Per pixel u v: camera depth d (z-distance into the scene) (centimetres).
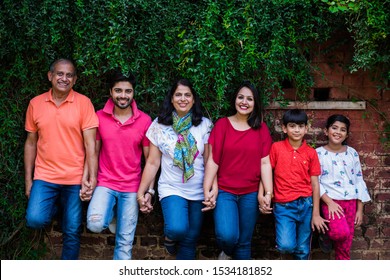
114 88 337
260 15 349
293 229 339
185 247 343
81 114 340
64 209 344
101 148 353
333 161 356
